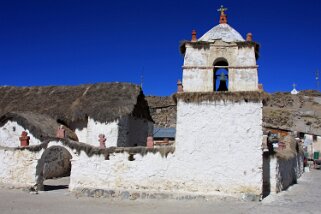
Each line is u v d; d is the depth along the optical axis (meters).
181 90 17.27
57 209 14.21
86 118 24.67
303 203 15.62
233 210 13.87
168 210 13.97
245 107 16.50
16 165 19.03
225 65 18.25
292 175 24.83
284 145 25.36
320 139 51.25
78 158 17.89
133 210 14.02
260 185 15.91
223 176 16.25
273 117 63.44
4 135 23.58
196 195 16.05
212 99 16.78
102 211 13.84
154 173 16.94
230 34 17.89
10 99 28.81
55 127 24.16
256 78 16.92
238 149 16.30
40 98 28.14
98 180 17.48
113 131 23.45
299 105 72.81
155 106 60.31
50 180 23.58
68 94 27.72
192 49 17.73
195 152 16.64
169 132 42.56
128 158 17.41
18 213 13.38
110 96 25.70
